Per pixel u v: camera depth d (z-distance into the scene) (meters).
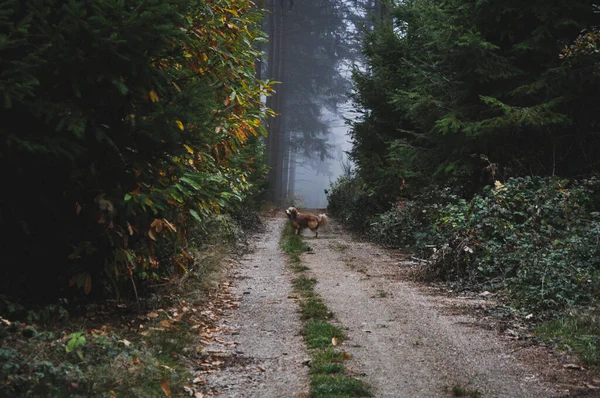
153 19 6.17
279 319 8.27
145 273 8.57
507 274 10.38
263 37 8.98
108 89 6.41
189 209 7.23
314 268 12.66
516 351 6.80
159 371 5.57
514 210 11.94
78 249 6.60
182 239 8.34
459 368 6.16
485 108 14.40
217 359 6.43
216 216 14.59
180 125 6.64
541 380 5.81
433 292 10.16
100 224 6.85
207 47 7.51
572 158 14.41
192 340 6.94
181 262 9.05
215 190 7.36
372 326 7.85
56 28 5.77
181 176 6.97
